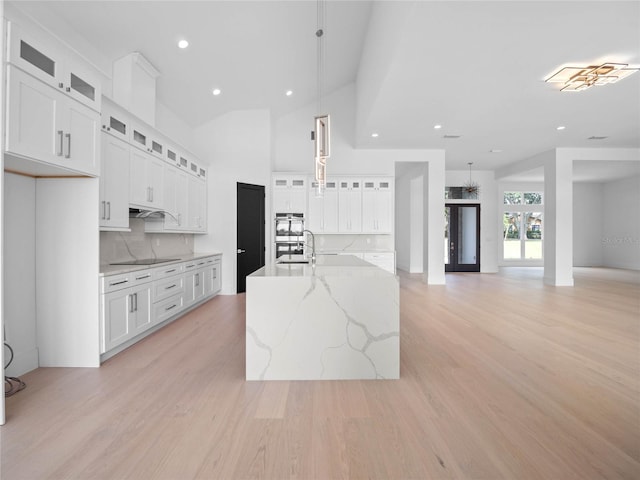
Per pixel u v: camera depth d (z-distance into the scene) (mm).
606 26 3305
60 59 2674
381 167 8188
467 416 2230
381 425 2125
